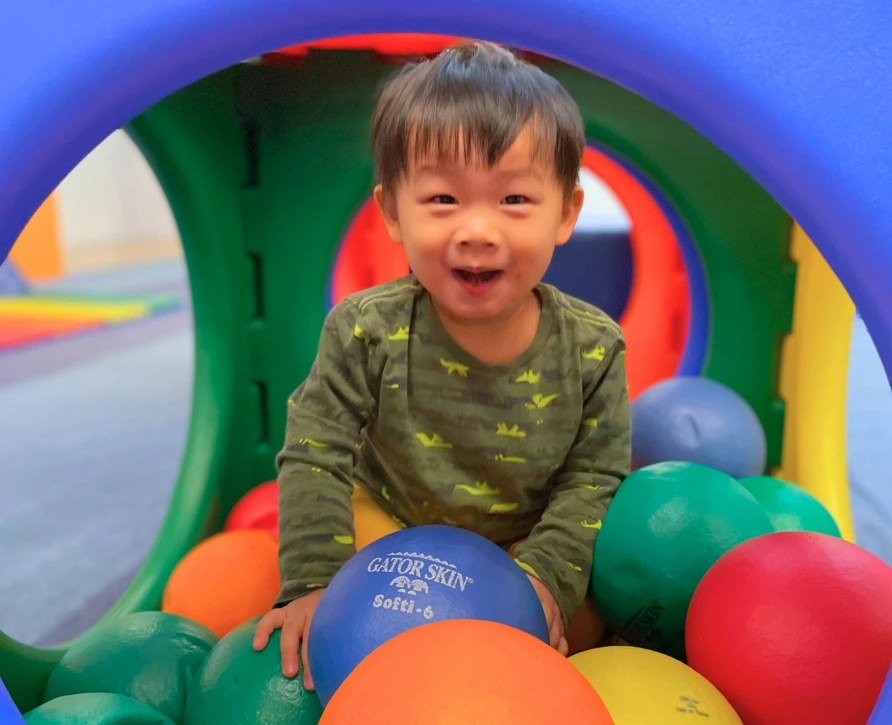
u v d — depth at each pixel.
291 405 0.98
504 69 0.82
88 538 1.59
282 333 1.45
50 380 3.06
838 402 1.42
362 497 1.07
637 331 1.79
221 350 1.42
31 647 0.97
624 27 0.55
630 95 1.38
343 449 0.95
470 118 0.75
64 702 0.71
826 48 0.54
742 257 1.43
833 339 1.41
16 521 1.68
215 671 0.79
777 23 0.54
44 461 2.08
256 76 1.37
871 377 2.91
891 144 0.53
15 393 2.85
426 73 0.83
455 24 0.58
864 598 0.72
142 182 8.47
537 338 0.95
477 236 0.75
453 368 0.95
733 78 0.54
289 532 0.89
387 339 0.94
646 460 1.26
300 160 1.41
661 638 0.93
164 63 0.58
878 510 1.66
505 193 0.77
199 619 1.06
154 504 1.77
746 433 1.25
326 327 0.97
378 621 0.69
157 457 2.11
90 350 3.67
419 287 0.96
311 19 0.58
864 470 1.93
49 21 0.57
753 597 0.74
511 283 0.80
